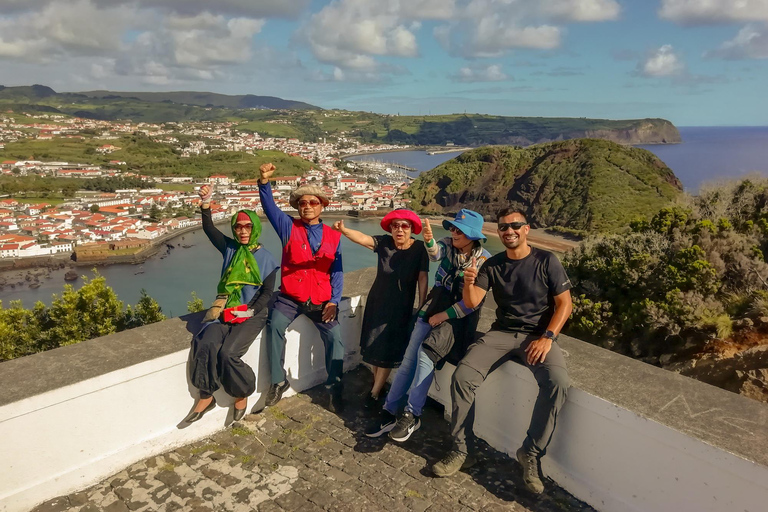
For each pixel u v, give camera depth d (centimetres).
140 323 1866
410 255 302
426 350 275
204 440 284
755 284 834
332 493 242
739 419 205
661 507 206
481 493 245
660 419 204
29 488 224
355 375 368
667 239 1064
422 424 304
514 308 256
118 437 251
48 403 222
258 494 241
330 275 314
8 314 1641
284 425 301
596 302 1019
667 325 831
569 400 238
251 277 280
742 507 180
